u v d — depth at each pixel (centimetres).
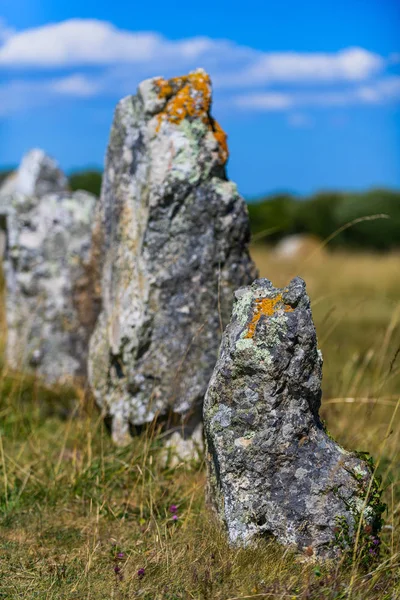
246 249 491
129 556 350
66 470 459
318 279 1359
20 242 685
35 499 429
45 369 676
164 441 481
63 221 686
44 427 567
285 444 340
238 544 340
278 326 340
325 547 337
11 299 701
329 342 755
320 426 356
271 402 340
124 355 489
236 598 308
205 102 489
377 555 347
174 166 473
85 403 573
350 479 339
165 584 327
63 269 678
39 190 981
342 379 589
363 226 2212
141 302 480
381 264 1583
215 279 479
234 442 344
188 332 478
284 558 334
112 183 528
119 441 499
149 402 479
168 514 402
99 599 321
